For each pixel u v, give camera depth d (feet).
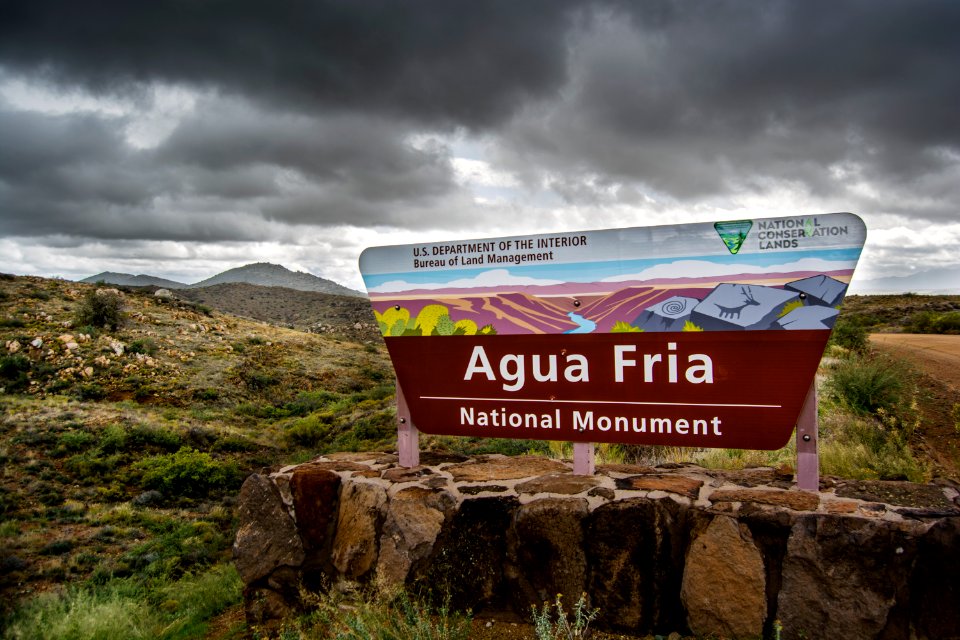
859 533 8.59
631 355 10.85
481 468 12.72
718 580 9.29
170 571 34.96
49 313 164.96
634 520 9.84
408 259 12.51
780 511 9.12
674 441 10.68
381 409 84.17
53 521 49.83
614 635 9.70
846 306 149.69
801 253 9.62
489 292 11.91
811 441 9.89
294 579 12.09
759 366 9.99
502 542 10.62
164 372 134.00
